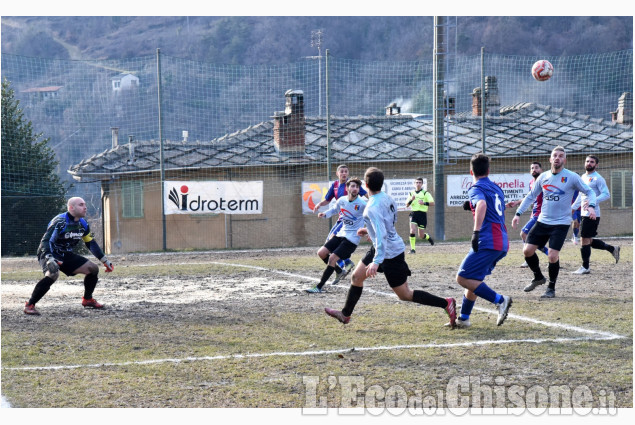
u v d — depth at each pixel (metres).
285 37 92.25
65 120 78.69
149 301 19.92
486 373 11.66
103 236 50.41
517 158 50.25
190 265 30.95
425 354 12.90
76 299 20.47
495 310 17.23
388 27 92.19
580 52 82.81
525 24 84.94
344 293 20.84
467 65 81.50
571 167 51.06
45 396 10.82
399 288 14.82
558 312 16.80
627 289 20.48
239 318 16.88
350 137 51.03
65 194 50.19
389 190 45.91
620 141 52.53
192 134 78.38
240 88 78.88
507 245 14.95
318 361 12.56
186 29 103.06
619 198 51.09
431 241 38.81
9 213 47.34
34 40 104.38
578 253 32.47
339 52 88.69
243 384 11.30
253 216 46.12
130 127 79.88
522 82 80.50
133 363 12.61
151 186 46.19
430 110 84.94
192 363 12.57
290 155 48.06
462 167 49.22
